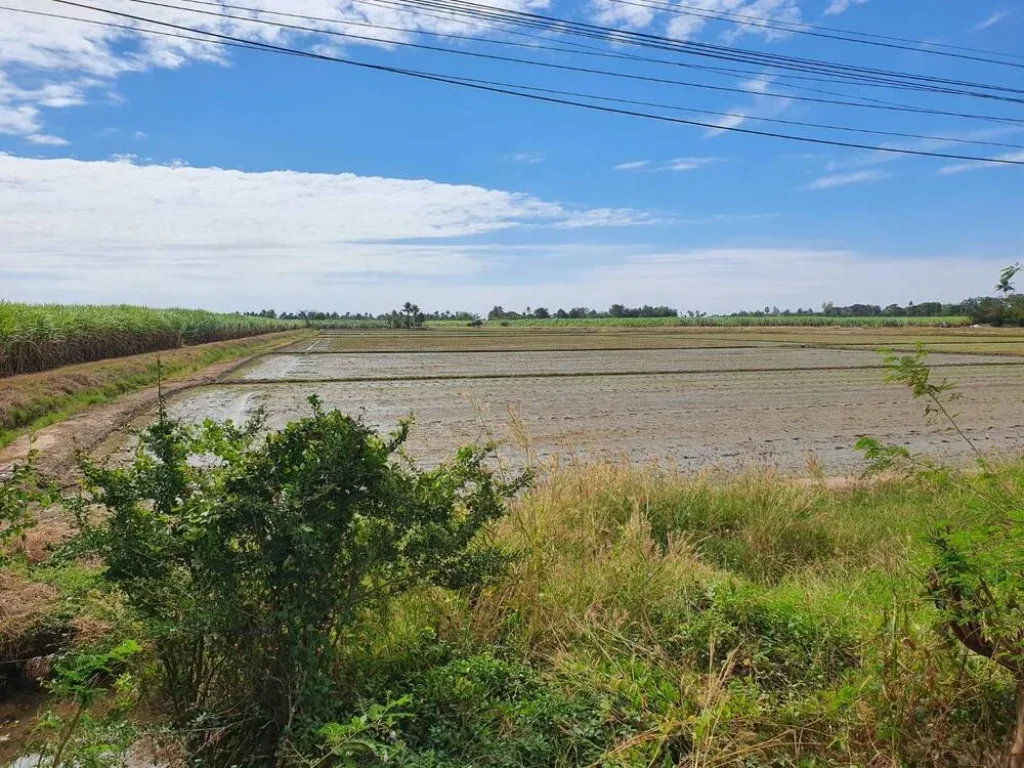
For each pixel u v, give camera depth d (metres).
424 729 3.29
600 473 7.43
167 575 3.36
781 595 4.86
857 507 7.77
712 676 3.50
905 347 44.16
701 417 16.59
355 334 83.12
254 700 3.30
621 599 4.59
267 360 36.50
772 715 3.37
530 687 3.69
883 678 3.27
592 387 23.28
